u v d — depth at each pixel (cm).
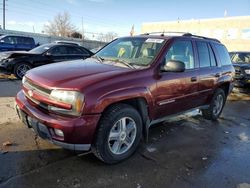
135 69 343
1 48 1437
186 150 389
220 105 564
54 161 323
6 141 366
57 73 319
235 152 396
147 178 303
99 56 430
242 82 880
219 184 303
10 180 277
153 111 366
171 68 356
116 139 323
